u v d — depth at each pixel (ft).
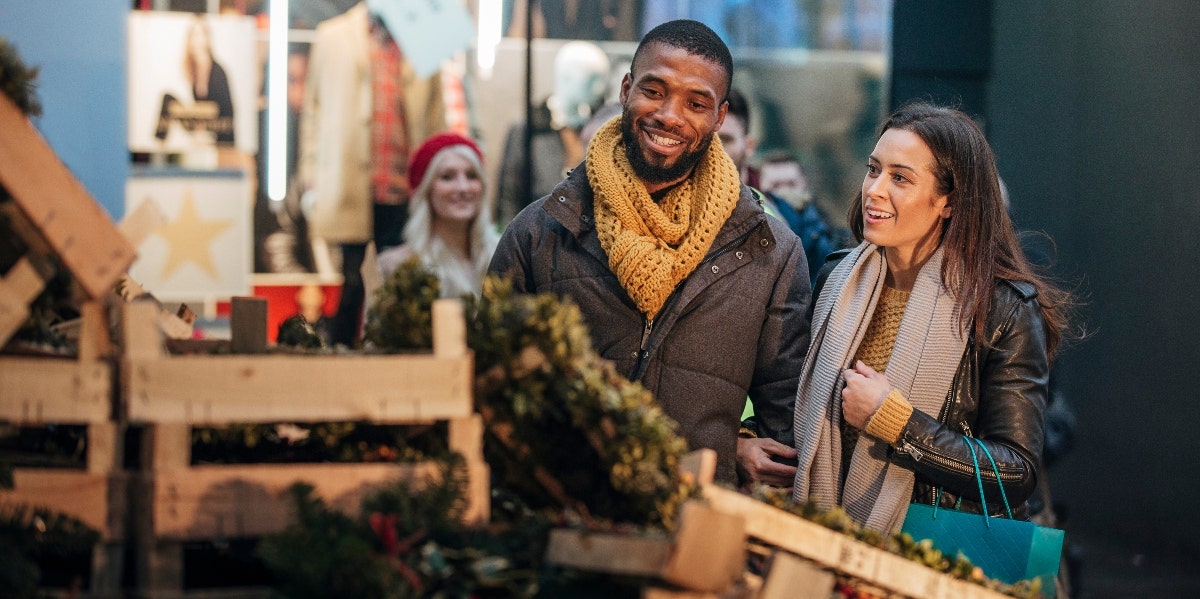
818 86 20.22
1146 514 24.31
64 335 7.04
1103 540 24.98
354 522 5.95
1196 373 23.13
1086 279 24.23
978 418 9.46
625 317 9.74
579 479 6.91
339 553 5.61
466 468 6.30
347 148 18.74
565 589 5.87
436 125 19.10
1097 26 23.52
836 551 7.06
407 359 6.31
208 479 6.17
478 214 17.07
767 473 9.90
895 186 9.48
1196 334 23.15
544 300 6.51
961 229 9.48
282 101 18.51
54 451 6.86
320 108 18.65
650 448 6.34
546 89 19.44
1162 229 23.86
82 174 17.87
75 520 6.14
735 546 5.84
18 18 17.35
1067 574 15.42
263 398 6.17
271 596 5.74
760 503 6.79
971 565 7.84
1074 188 23.70
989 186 9.55
